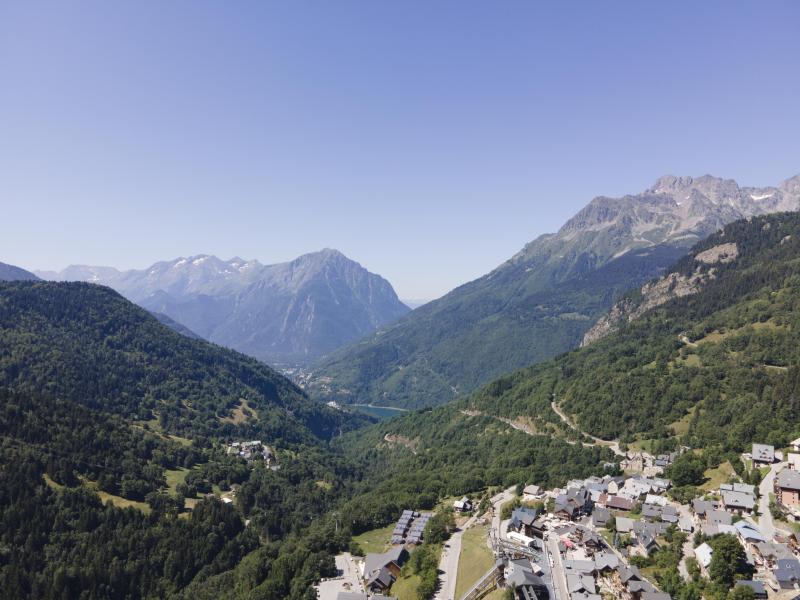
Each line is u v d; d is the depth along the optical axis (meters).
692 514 179.12
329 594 165.38
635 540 164.88
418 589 150.75
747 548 146.25
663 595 129.75
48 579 198.38
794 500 166.50
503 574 149.12
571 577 145.25
